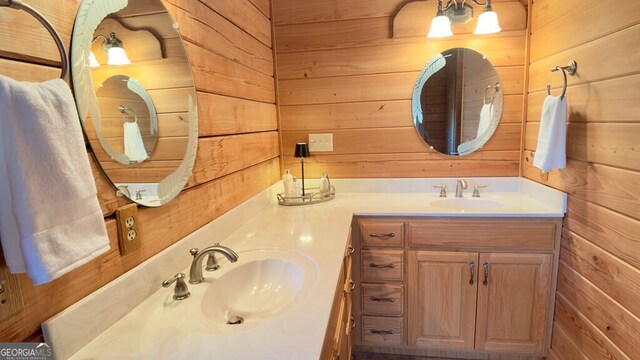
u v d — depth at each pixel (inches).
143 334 30.2
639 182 44.5
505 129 79.7
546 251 65.9
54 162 21.9
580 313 58.3
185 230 44.9
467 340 72.0
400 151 84.4
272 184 81.9
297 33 83.0
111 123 32.3
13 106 20.1
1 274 22.8
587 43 54.7
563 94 58.4
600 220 52.7
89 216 24.5
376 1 79.4
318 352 26.9
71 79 28.0
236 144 61.6
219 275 41.7
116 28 33.0
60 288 27.1
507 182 81.5
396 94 82.1
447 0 76.0
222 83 56.3
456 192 80.7
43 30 25.5
